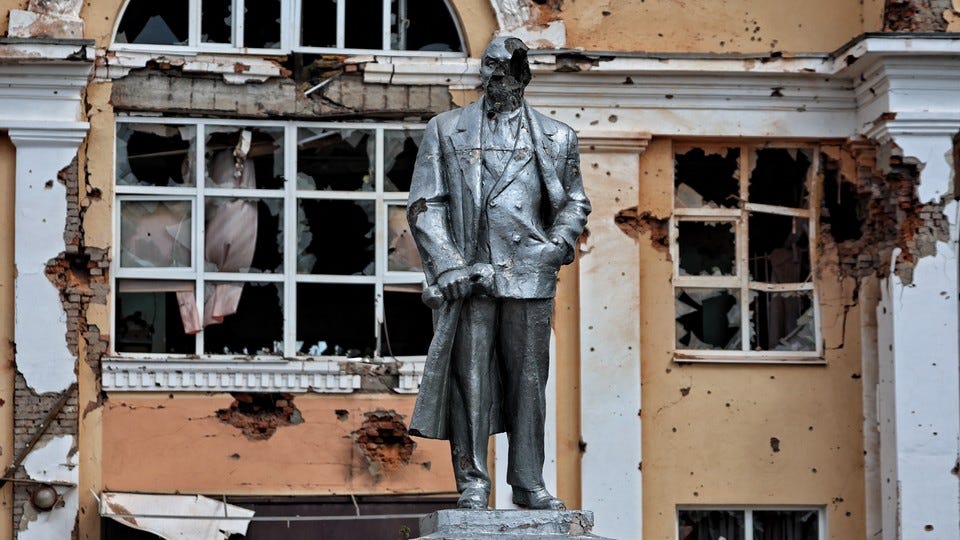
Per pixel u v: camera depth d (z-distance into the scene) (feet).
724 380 105.09
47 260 101.55
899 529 101.55
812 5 106.93
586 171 104.68
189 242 103.81
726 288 106.73
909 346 102.73
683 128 105.40
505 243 71.82
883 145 104.47
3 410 100.68
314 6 105.81
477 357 71.82
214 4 105.19
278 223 104.47
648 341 104.94
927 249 103.24
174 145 104.32
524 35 105.50
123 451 101.19
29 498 100.37
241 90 104.47
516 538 68.44
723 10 106.73
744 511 105.29
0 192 101.71
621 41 106.22
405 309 104.83
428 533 71.05
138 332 103.14
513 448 72.69
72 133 101.86
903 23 103.81
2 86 101.45
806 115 106.22
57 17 102.83
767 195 107.55
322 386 102.83
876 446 105.09
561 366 103.81
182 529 99.76
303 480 102.12
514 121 73.20
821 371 105.60
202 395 102.12
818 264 106.83
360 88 105.09
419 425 71.26
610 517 102.47
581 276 104.01
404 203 105.09
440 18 106.73
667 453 104.22
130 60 103.55
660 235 105.60
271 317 104.01
